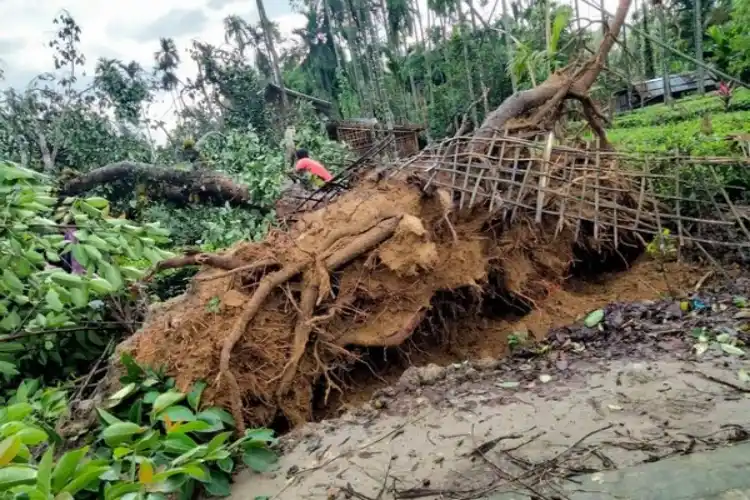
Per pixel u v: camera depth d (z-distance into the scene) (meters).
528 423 3.76
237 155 12.74
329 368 5.21
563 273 6.22
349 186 7.48
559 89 7.19
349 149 16.17
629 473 3.08
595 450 3.33
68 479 2.89
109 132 15.88
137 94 17.48
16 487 2.58
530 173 5.82
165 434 4.20
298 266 5.22
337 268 5.35
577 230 5.75
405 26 30.84
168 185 11.54
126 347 5.11
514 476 3.25
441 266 5.65
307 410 5.09
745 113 16.67
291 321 5.20
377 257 5.40
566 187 5.89
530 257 6.11
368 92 29.86
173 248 10.76
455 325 5.94
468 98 24.31
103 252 5.71
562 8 10.38
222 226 10.34
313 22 35.62
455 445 3.69
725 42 22.20
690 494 2.84
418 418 4.13
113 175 11.48
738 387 3.73
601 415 3.69
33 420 4.43
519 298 5.96
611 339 4.85
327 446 4.04
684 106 22.14
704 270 5.71
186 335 4.92
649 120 20.98
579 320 5.39
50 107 15.03
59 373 6.25
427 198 5.91
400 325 5.43
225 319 5.00
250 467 3.92
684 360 4.23
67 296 5.49
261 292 5.04
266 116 23.36
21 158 13.05
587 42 9.25
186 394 4.54
